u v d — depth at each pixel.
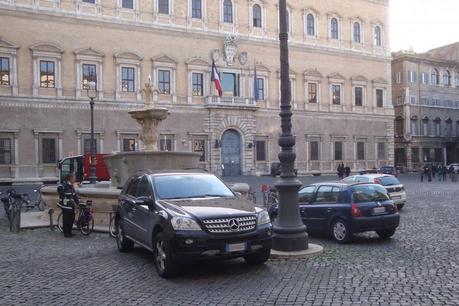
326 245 14.23
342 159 68.19
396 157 82.75
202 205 10.58
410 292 8.83
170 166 20.84
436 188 41.22
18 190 40.66
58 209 20.09
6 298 9.04
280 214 12.69
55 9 49.62
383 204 14.76
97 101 51.53
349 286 9.29
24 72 48.12
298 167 64.31
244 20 61.12
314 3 66.31
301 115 64.69
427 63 83.31
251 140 60.66
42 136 48.81
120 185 21.02
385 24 73.00
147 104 23.84
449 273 10.27
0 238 16.55
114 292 9.28
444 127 84.94
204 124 57.75
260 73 61.69
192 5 57.81
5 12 47.25
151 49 54.97
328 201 15.28
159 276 10.42
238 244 10.01
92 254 13.30
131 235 12.49
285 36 12.98
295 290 9.05
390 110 73.12
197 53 57.69
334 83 67.69
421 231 16.56
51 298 8.99
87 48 51.12
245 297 8.66
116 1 53.06
